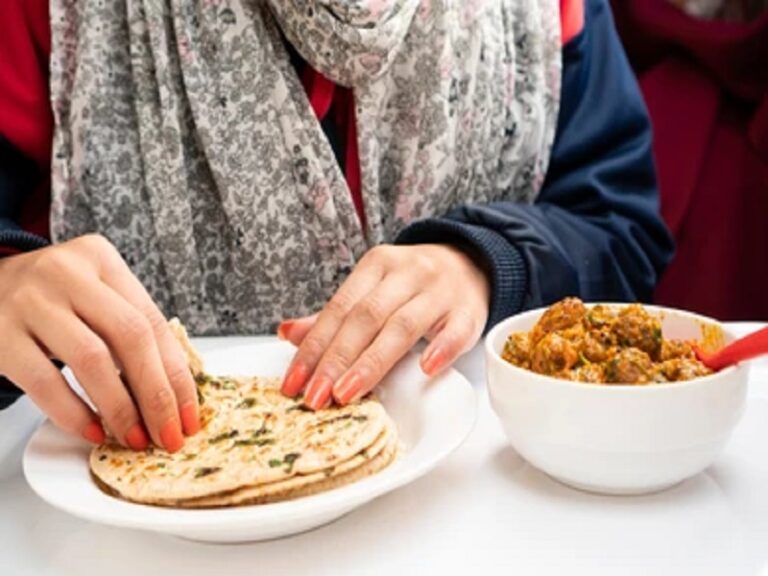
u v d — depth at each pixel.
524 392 0.58
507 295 0.87
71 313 0.66
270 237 1.06
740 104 1.55
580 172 1.15
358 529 0.56
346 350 0.71
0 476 0.66
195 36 1.03
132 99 1.05
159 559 0.54
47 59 1.05
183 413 0.63
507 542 0.54
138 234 1.07
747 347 0.56
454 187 1.12
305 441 0.60
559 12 1.17
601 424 0.55
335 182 1.05
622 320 0.60
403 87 1.07
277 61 1.04
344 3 0.98
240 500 0.54
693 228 1.54
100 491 0.57
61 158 1.04
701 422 0.55
